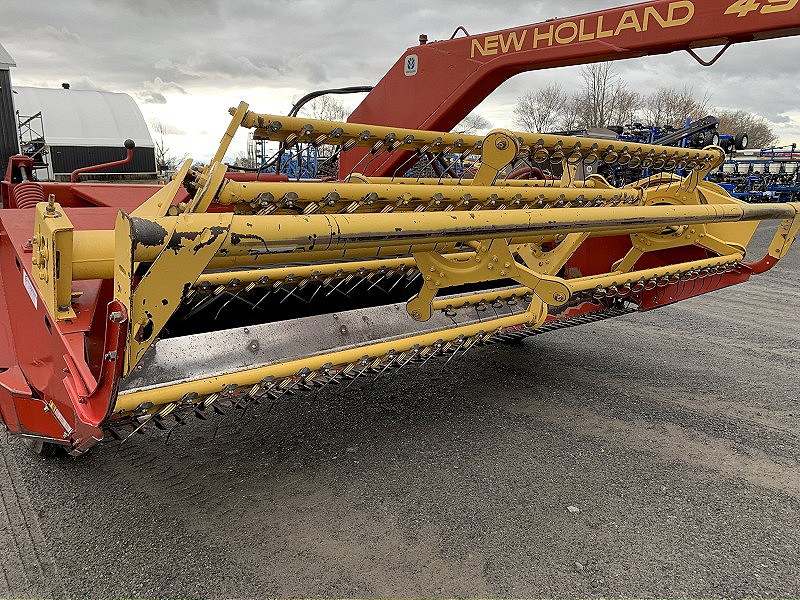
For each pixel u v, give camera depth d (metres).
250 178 3.42
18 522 2.28
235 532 2.24
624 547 2.16
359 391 3.62
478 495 2.49
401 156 3.64
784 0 2.34
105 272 1.96
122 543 2.17
